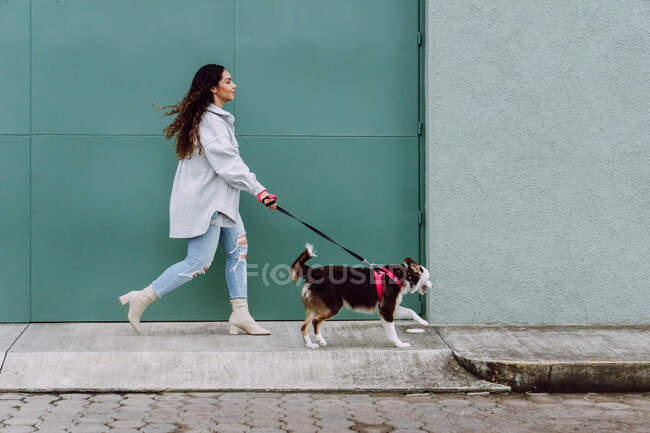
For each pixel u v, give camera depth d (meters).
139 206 6.42
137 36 6.38
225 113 5.89
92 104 6.37
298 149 6.49
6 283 6.35
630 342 5.81
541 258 6.45
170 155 6.43
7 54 6.30
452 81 6.35
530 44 6.39
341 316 6.57
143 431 4.18
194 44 6.41
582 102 6.43
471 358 5.30
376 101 6.52
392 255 6.56
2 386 4.99
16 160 6.33
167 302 6.45
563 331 6.21
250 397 4.93
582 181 6.45
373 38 6.50
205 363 5.29
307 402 4.82
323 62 6.48
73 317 6.41
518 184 6.41
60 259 6.38
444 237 6.39
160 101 6.41
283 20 6.46
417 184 6.56
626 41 6.43
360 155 6.53
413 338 5.91
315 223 6.52
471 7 6.34
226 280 6.06
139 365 5.25
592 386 5.18
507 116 6.39
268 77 6.46
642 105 6.46
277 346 5.59
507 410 4.69
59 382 5.05
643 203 6.46
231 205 5.86
